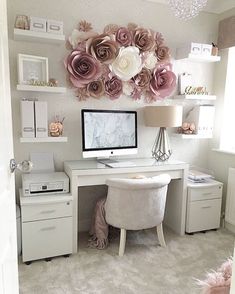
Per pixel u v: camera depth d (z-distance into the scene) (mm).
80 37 2486
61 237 2193
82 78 2518
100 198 2730
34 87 2232
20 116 2381
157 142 2777
